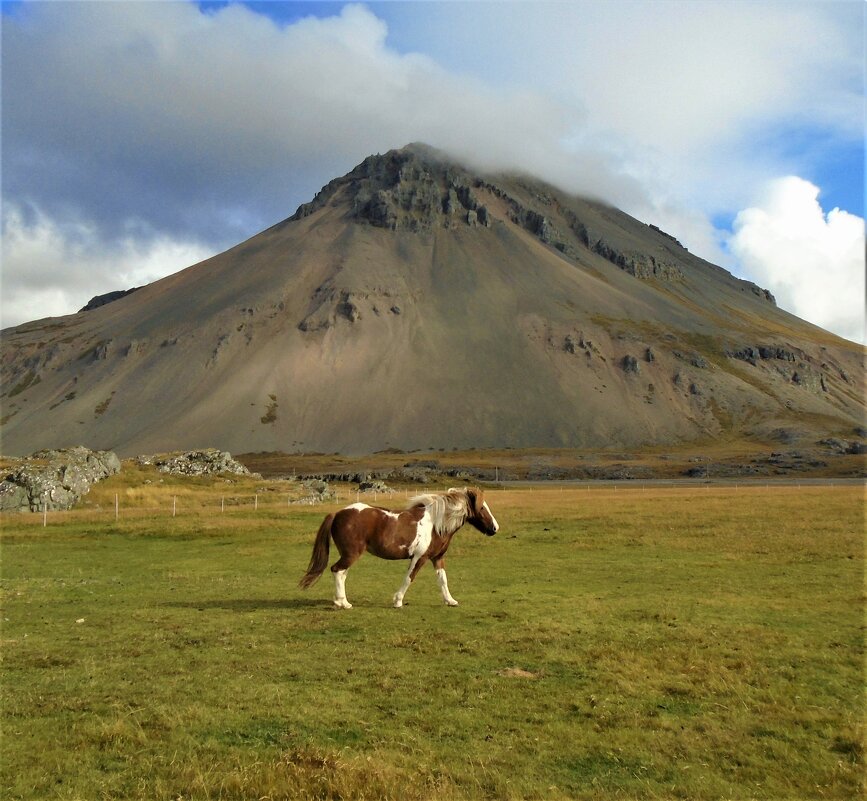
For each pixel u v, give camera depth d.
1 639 13.21
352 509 16.28
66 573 22.55
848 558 22.86
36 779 7.32
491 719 9.05
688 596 17.22
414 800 6.90
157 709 9.28
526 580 20.28
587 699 9.76
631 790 7.25
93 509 47.53
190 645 12.71
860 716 9.18
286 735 8.47
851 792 7.23
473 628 13.91
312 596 18.02
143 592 18.72
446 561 24.59
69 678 10.68
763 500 49.44
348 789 6.98
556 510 44.44
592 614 15.12
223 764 7.61
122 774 7.46
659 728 8.80
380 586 19.59
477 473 161.12
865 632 13.42
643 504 48.34
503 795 7.08
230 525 36.06
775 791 7.28
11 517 41.31
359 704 9.54
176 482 59.06
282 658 11.77
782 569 21.25
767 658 11.68
